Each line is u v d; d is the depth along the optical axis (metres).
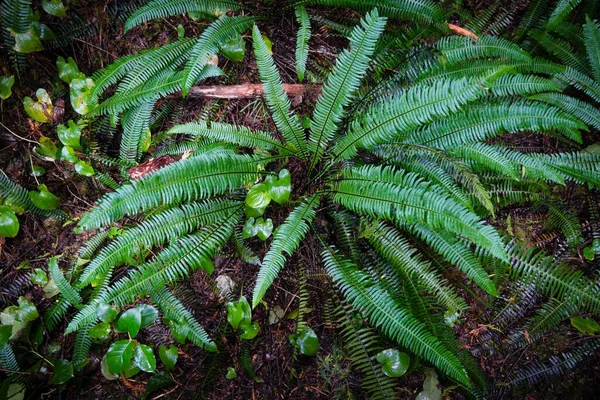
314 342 3.71
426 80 3.83
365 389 3.89
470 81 3.18
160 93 3.74
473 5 4.64
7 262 3.86
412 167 3.69
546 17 4.45
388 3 4.02
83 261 3.78
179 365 3.88
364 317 3.58
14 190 3.76
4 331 3.41
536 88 3.65
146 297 3.92
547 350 4.11
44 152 3.85
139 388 3.78
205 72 3.88
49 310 3.74
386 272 3.86
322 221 4.05
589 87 4.14
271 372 3.89
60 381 3.52
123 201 3.12
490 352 4.08
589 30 4.12
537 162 3.66
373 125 3.48
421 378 3.96
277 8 4.30
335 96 3.52
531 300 4.00
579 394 4.00
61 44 4.08
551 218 4.09
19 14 3.74
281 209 4.02
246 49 4.35
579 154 4.00
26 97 3.81
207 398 3.77
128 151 3.86
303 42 3.93
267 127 4.18
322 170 3.93
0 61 3.95
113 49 4.25
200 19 4.29
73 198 4.04
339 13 4.44
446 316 3.83
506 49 3.88
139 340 3.88
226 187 3.64
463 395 3.94
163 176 3.18
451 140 3.67
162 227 3.45
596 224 4.12
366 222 3.82
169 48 3.87
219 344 3.81
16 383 3.54
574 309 3.86
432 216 3.11
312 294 3.96
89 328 3.66
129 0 4.20
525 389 4.04
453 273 3.94
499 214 4.20
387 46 3.99
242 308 3.65
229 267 4.01
